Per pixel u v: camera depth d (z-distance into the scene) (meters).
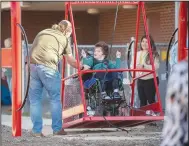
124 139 16.92
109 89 17.94
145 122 17.95
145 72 18.73
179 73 7.21
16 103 16.73
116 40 34.66
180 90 7.12
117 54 18.33
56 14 36.94
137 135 18.02
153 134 18.23
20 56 16.48
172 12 29.66
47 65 17.00
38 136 17.22
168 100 7.25
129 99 20.17
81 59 18.77
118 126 18.39
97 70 16.78
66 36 17.31
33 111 17.16
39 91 17.27
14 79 16.59
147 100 20.23
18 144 15.77
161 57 24.20
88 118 16.73
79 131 19.06
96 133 18.53
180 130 7.14
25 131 18.73
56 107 17.25
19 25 15.87
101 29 36.44
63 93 18.30
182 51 16.11
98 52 17.72
